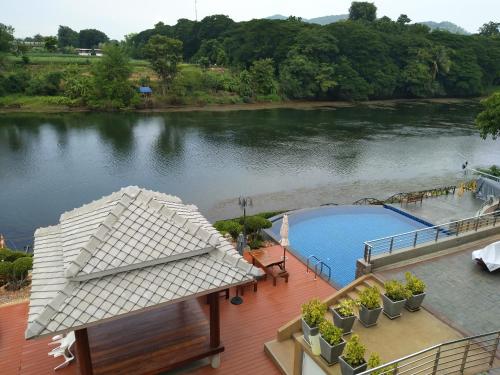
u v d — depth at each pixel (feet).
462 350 31.48
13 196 100.78
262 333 38.27
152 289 27.37
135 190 33.55
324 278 48.75
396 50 326.03
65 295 25.57
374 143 166.20
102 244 28.60
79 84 235.81
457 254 48.06
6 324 38.93
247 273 30.40
